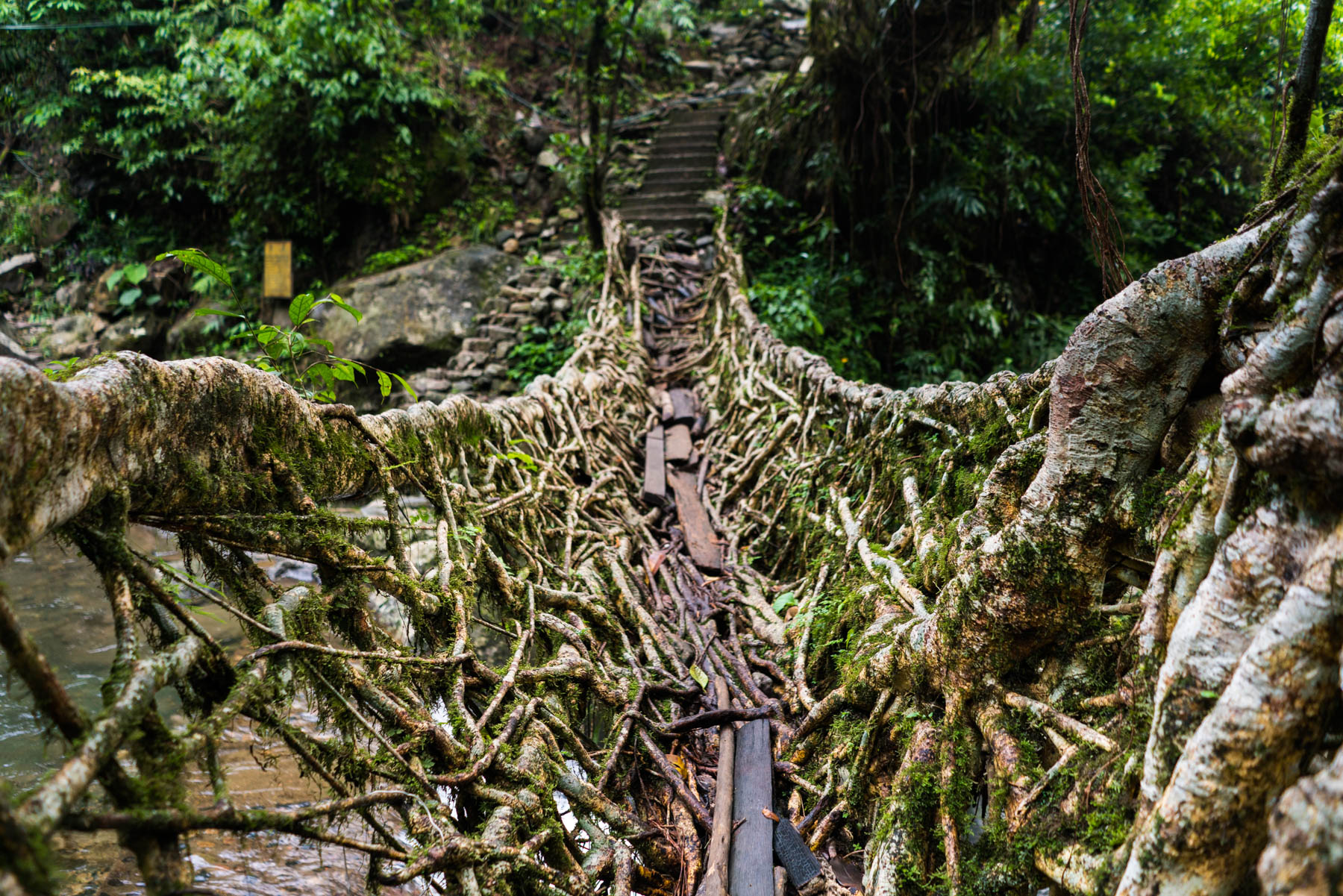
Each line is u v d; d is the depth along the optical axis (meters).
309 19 7.91
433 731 1.71
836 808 2.00
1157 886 1.12
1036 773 1.56
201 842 2.21
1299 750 1.04
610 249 7.88
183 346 8.23
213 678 1.38
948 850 1.64
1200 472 1.32
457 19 9.91
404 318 7.75
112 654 3.19
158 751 1.17
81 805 1.36
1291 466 1.07
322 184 8.59
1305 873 0.85
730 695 2.52
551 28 9.98
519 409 3.91
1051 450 1.59
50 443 1.11
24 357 7.72
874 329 7.22
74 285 8.54
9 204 8.64
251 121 8.15
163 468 1.42
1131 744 1.35
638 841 1.94
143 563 1.33
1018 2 5.97
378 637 1.91
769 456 4.46
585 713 2.34
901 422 2.96
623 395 5.77
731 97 10.54
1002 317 7.21
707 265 8.47
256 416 1.70
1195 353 1.46
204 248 8.84
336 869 2.15
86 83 8.09
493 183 9.53
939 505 2.46
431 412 2.68
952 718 1.77
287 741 1.43
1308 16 1.53
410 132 8.87
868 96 7.02
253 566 1.72
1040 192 7.14
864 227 7.41
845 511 3.06
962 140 7.25
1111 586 1.68
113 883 2.07
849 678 2.21
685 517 4.22
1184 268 1.43
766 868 1.83
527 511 3.12
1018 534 1.62
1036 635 1.65
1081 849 1.35
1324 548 1.03
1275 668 1.03
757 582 3.43
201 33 8.41
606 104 10.26
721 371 6.25
